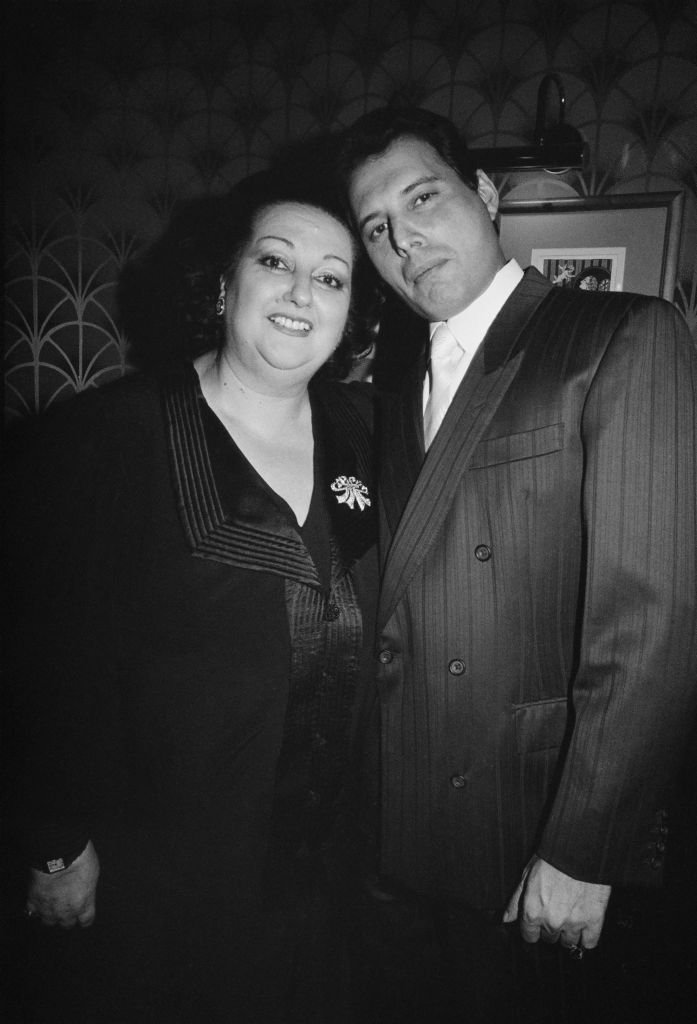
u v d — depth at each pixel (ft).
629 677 3.21
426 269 4.01
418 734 4.06
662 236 5.97
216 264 4.41
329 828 4.48
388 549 4.22
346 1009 5.05
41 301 7.35
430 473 3.84
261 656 4.07
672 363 3.32
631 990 5.14
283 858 4.26
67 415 4.22
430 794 4.06
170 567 4.03
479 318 4.09
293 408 4.43
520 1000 4.89
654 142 6.07
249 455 4.27
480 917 4.29
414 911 4.76
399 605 4.08
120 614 4.15
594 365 3.52
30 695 3.98
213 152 6.97
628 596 3.23
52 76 7.16
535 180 6.28
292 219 4.05
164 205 7.09
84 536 3.98
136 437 4.13
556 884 3.40
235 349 4.16
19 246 7.34
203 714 4.04
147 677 4.09
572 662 3.85
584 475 3.48
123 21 7.02
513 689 3.82
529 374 3.72
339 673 4.21
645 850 3.36
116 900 4.25
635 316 3.45
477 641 3.82
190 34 6.92
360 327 5.13
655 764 3.27
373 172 4.04
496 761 3.86
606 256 6.09
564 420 3.59
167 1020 4.24
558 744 3.85
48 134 7.22
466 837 3.97
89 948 4.31
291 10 6.68
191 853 4.11
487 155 5.87
